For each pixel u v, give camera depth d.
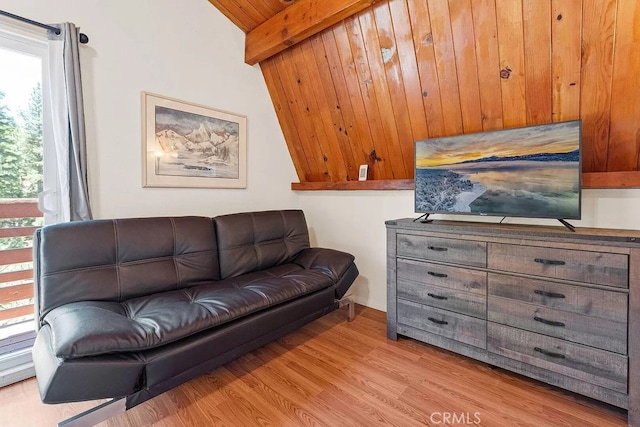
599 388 1.44
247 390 1.65
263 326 1.77
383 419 1.43
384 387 1.67
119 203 2.10
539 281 1.60
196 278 2.08
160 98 2.26
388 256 2.23
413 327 2.12
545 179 1.74
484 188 1.97
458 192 2.09
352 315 2.57
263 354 2.02
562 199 1.68
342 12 1.99
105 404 1.23
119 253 1.79
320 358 1.97
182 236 2.07
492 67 1.85
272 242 2.61
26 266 1.84
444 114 2.18
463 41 1.85
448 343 1.95
